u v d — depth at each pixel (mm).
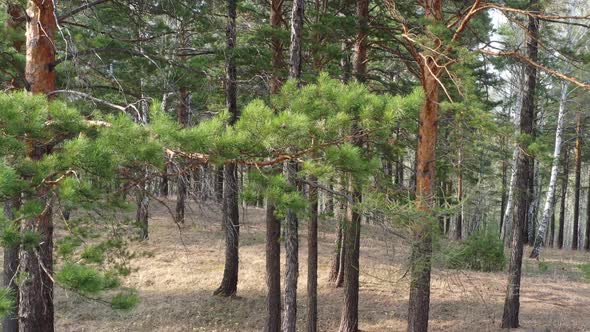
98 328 11828
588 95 22406
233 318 12750
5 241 4223
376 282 14969
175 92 8156
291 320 8648
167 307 12906
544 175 24453
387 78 12906
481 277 16234
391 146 9977
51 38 6070
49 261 5945
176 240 18422
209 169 5578
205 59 10266
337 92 5434
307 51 11094
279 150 5355
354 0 11438
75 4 7867
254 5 12523
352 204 6562
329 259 17719
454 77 7648
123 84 8484
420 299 8805
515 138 8680
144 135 4699
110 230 7117
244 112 5148
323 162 5387
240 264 16531
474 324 12484
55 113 4555
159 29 8984
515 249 12188
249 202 5633
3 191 3941
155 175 5227
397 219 6656
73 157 4305
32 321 5914
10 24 7957
